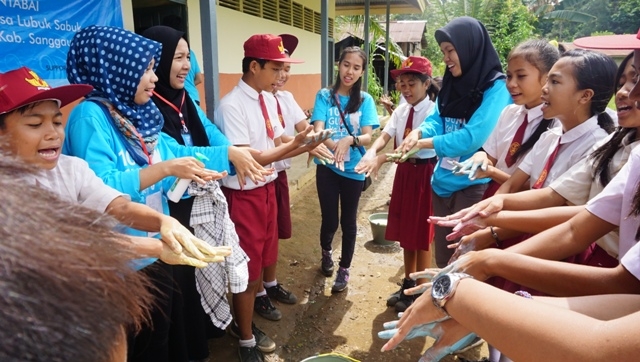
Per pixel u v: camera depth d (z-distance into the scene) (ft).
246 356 7.89
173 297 6.45
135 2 19.11
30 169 1.44
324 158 7.75
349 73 10.01
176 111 6.82
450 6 75.36
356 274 11.75
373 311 10.03
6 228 1.11
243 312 7.75
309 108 34.55
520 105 7.27
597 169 5.21
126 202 4.51
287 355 8.41
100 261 1.24
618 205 4.17
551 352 2.36
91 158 4.98
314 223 15.26
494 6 69.67
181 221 6.68
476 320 2.77
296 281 11.20
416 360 8.45
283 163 9.55
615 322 2.27
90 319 1.14
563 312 2.48
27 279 1.05
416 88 10.05
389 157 8.16
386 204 17.88
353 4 40.06
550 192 5.70
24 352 1.02
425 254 9.95
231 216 7.51
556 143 6.25
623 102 4.77
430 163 9.43
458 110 8.13
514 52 6.92
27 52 11.38
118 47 5.18
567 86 5.79
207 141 7.25
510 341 2.54
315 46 34.81
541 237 4.52
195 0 19.21
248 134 7.69
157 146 6.15
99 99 5.26
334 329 9.32
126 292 1.34
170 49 6.52
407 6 40.50
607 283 3.48
